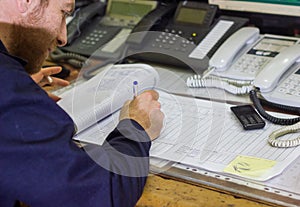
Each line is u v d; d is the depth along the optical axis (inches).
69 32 55.7
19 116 26.1
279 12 52.9
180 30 53.9
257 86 43.2
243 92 44.3
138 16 57.9
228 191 32.1
